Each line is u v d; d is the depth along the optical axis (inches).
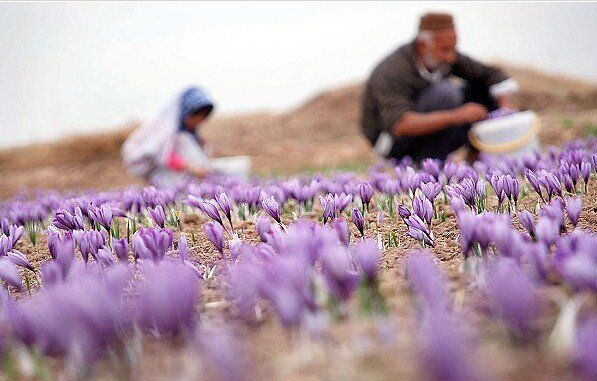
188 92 867.4
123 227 520.4
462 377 130.8
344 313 222.1
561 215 297.0
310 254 233.3
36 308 199.5
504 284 180.1
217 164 881.5
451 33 747.4
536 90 2647.6
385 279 279.7
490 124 718.5
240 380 154.3
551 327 196.4
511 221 391.5
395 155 844.0
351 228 428.1
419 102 809.5
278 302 196.1
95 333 187.2
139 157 854.5
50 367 213.0
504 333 191.2
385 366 179.2
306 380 179.3
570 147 622.2
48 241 335.0
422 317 201.0
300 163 1795.0
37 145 2955.2
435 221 413.4
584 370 149.2
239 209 478.0
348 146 2021.4
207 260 365.4
